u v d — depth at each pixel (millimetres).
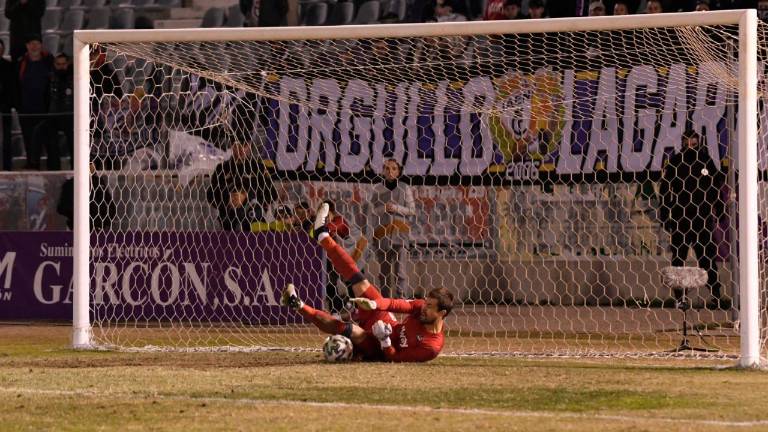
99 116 61781
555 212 59406
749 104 32500
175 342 43219
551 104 55625
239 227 54906
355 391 26688
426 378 29156
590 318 50938
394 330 33344
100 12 77500
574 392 26516
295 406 24312
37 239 53906
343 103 55969
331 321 33562
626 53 49969
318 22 73250
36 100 71875
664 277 38312
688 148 52031
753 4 61969
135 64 62406
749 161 32406
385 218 51438
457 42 54875
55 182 63500
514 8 67438
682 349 37938
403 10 71438
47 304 53750
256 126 60438
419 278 60594
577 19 34906
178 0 76812
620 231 58719
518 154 59406
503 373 30422
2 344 42531
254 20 74625
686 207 51281
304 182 60250
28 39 73625
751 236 32375
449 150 59938
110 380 29062
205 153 60812
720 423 22016
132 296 50844
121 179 61938
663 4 63656
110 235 51094
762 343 38531
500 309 56562
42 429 21656
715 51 40188
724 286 53656
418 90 55875
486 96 55656
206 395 26156
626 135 57500
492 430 21219
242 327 48844
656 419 22516
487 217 60125
